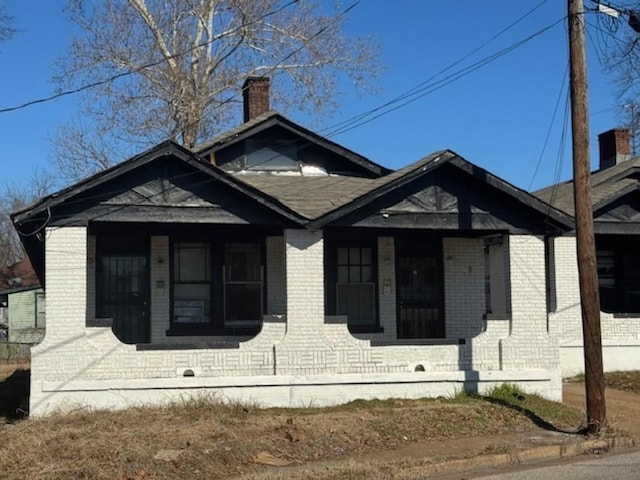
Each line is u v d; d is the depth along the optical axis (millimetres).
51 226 14828
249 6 30172
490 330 16469
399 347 15992
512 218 16688
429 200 16328
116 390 14727
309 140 21234
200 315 18453
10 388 21344
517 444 13062
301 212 15820
